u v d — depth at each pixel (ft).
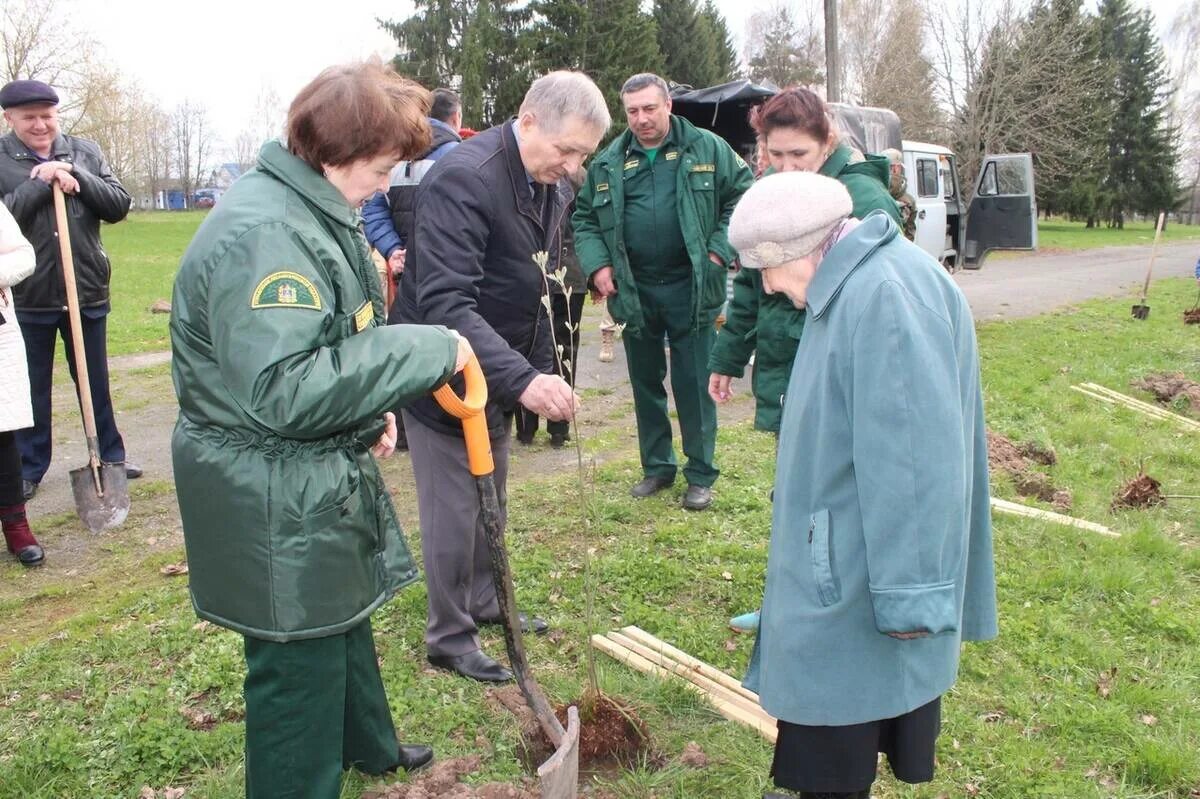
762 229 6.25
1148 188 127.54
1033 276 57.77
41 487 16.85
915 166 37.19
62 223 14.47
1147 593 12.66
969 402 6.36
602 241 14.87
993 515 15.31
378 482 6.89
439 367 6.21
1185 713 9.88
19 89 14.58
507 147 9.06
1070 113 93.04
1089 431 20.40
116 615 11.64
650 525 14.85
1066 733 9.45
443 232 8.77
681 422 15.34
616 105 101.96
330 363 5.81
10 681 10.00
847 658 6.16
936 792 8.54
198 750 8.67
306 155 6.20
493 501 7.30
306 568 6.17
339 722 6.86
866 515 5.77
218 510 6.08
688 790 8.30
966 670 10.64
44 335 15.64
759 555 13.52
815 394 6.21
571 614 11.77
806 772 6.45
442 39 115.24
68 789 8.23
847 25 115.03
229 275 5.71
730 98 27.27
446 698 9.63
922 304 5.86
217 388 5.94
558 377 8.74
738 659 10.82
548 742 8.66
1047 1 100.68
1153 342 32.35
